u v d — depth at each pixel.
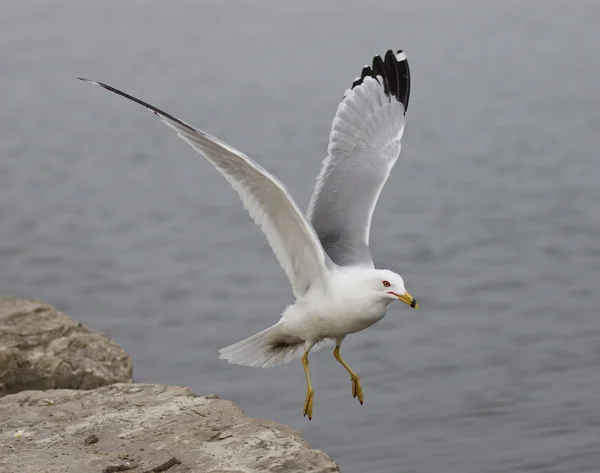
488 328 16.50
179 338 16.44
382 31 61.75
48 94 44.03
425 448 12.23
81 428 8.09
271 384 14.31
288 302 18.39
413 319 17.00
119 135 35.69
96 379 11.09
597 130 33.72
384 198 25.78
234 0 80.94
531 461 11.84
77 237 23.00
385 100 10.32
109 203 26.27
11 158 31.97
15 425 8.24
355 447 12.27
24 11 74.56
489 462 11.83
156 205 26.06
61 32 63.75
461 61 50.75
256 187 7.94
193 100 41.72
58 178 29.16
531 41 56.53
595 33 58.59
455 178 27.80
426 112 38.56
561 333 16.16
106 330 16.92
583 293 18.11
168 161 31.48
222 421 8.11
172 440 7.74
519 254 20.59
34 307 11.62
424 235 22.20
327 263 8.19
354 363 15.05
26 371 10.75
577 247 20.95
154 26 67.38
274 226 8.14
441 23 64.06
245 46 57.62
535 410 13.26
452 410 13.30
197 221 24.45
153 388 8.98
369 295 8.09
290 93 42.53
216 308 18.02
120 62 52.94
